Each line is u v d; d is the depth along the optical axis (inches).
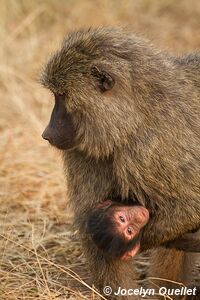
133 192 447.5
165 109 444.5
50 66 445.1
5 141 697.6
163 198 446.6
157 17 981.2
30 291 481.1
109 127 437.4
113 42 442.3
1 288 478.3
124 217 437.4
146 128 439.5
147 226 450.9
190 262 510.3
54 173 641.0
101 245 440.1
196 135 451.5
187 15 992.9
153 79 444.8
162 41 910.4
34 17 906.1
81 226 464.8
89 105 438.0
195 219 451.5
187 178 446.0
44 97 777.6
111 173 452.8
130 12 981.8
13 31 878.4
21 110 751.7
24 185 623.2
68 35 460.8
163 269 507.5
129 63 440.1
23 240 542.0
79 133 445.4
